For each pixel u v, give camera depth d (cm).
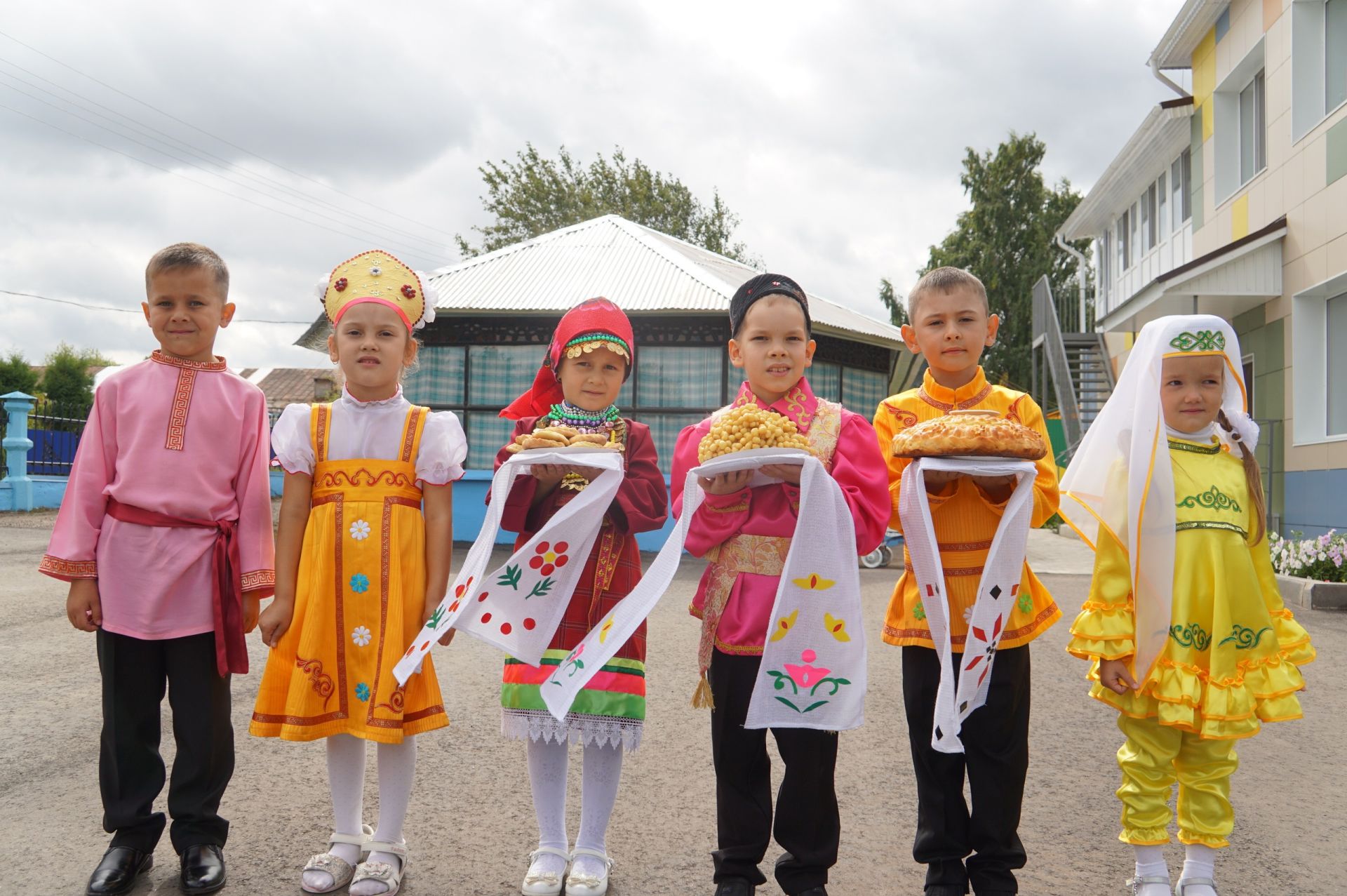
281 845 299
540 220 2847
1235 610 268
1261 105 1197
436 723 279
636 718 280
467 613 266
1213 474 277
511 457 273
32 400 1535
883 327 1524
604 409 302
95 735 401
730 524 257
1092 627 267
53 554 268
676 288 1263
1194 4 1243
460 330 1282
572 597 284
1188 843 265
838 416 265
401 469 288
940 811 257
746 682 251
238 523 285
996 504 258
